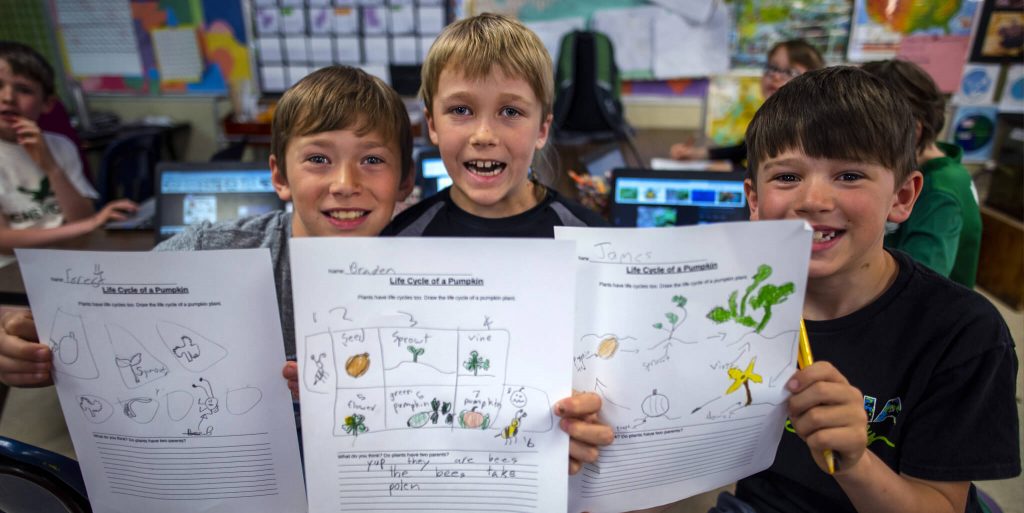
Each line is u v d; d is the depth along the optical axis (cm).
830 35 314
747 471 69
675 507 149
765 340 60
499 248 55
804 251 57
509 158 87
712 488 69
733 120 305
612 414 62
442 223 98
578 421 61
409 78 347
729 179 136
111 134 324
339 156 81
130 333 62
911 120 69
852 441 57
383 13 335
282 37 344
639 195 139
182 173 148
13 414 192
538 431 61
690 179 138
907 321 73
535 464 63
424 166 149
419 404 61
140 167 242
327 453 62
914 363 73
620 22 327
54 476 73
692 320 59
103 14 343
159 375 63
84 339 62
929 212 127
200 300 60
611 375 61
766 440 66
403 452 62
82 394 64
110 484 69
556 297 57
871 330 75
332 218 83
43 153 181
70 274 59
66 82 358
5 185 179
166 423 65
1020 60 300
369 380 60
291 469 68
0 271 144
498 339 58
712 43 325
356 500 64
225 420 65
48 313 61
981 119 312
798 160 68
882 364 74
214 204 148
